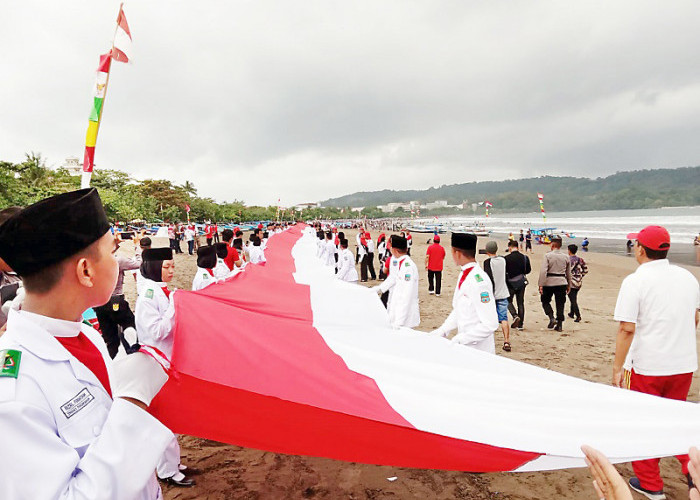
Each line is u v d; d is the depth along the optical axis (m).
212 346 2.34
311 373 2.32
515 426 2.08
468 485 3.52
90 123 2.30
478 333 4.02
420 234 63.34
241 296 3.90
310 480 3.54
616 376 3.25
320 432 2.14
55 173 54.47
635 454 1.91
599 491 1.18
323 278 5.37
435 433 1.95
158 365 1.17
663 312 3.01
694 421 2.13
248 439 2.26
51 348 1.03
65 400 1.00
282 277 5.18
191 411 2.13
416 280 5.82
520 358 6.82
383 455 2.20
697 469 1.15
